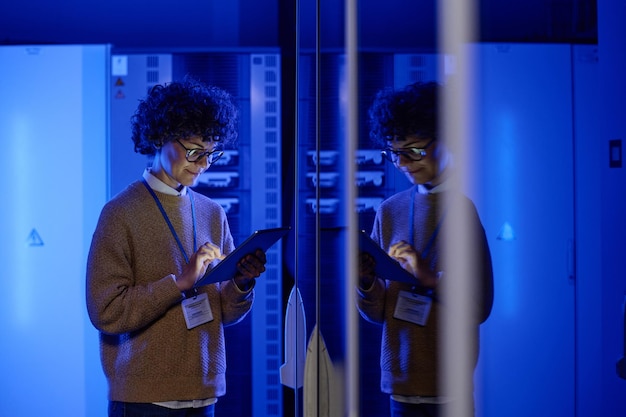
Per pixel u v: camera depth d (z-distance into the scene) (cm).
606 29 130
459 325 132
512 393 137
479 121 135
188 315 204
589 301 158
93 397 290
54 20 355
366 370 147
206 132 209
